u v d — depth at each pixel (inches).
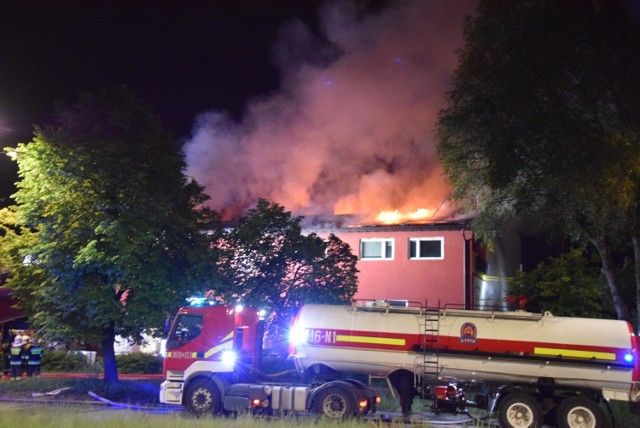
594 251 932.0
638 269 709.3
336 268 796.6
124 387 704.4
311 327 572.7
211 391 576.1
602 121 704.4
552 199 712.4
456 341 538.6
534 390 530.0
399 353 549.6
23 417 460.8
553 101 679.7
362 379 669.3
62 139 704.4
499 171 688.4
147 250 697.0
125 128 730.2
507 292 892.0
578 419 507.2
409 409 553.9
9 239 765.9
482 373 532.7
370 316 565.9
